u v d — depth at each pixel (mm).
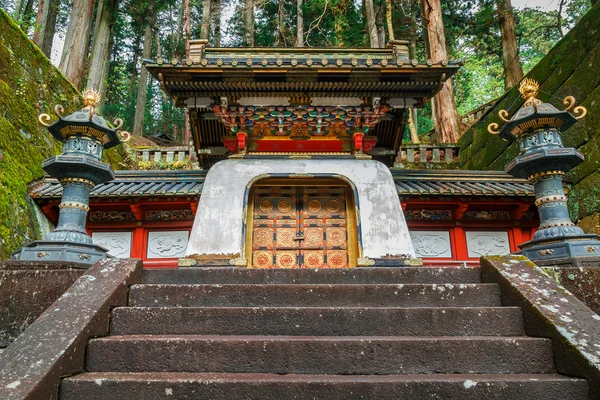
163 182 9336
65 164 5215
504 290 3648
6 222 7359
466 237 9328
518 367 2875
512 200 8914
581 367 2619
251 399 2529
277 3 24547
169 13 30391
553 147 5477
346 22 18469
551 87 9789
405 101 8289
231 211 7742
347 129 8609
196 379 2594
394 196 7953
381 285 3758
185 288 3768
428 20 15430
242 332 3316
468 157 13102
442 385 2553
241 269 4293
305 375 2783
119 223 9156
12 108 8547
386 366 2865
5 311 3916
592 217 8195
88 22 15906
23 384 2326
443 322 3289
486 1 17984
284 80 7688
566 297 3311
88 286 3553
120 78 29844
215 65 7344
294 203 8656
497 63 28984
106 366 2891
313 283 4230
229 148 8727
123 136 5977
